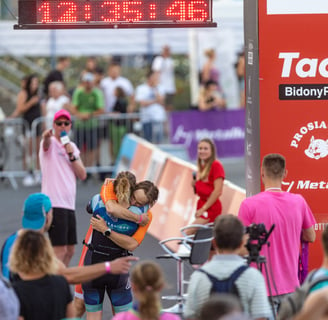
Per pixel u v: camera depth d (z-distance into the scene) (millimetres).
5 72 81312
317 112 24203
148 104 60969
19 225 40906
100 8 25031
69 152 28578
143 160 45375
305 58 24156
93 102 55469
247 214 20312
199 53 67500
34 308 15648
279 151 24234
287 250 20328
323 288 13664
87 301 22297
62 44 66188
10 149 55281
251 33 24188
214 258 16141
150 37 67875
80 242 37000
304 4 24047
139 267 14453
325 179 24297
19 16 25031
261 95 24141
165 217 37781
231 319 12070
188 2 24984
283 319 15008
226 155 64938
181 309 25703
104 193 22531
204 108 66250
